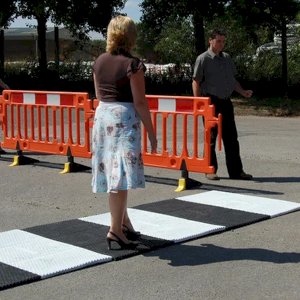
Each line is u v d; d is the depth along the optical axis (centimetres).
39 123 1041
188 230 641
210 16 2042
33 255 570
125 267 544
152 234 629
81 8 2359
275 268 536
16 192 848
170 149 1178
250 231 648
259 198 783
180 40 2536
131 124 551
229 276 519
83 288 497
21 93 1052
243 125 1612
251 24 1997
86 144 962
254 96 2189
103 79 555
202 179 911
